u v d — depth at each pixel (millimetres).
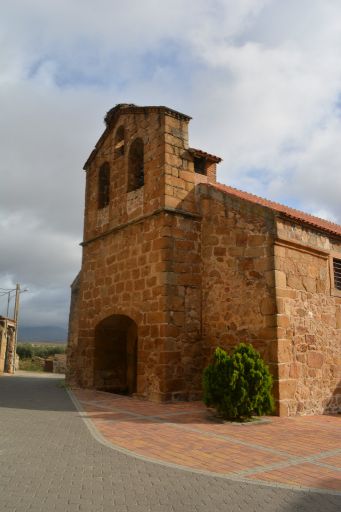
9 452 5984
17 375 26359
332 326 11453
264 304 10531
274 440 7238
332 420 9555
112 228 14297
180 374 11414
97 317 14531
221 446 6676
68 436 7047
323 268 11641
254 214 11242
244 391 8742
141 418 8820
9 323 30391
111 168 15328
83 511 4070
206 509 4223
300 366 10352
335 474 5402
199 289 12273
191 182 12984
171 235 12125
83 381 14703
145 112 13812
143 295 12453
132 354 15109
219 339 11562
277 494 4660
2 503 4188
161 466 5527
